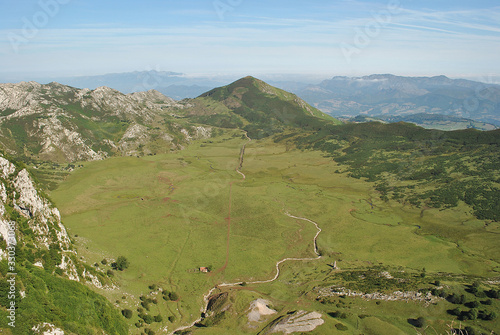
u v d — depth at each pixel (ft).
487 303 255.29
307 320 250.16
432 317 249.96
